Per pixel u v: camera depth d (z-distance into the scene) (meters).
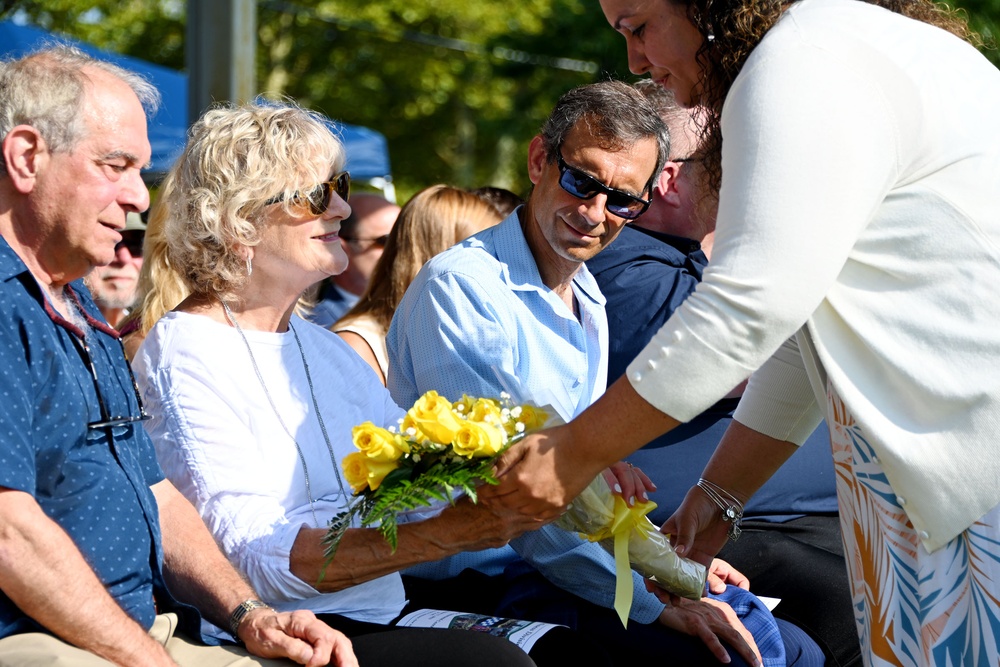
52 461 2.42
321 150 3.07
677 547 3.28
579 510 2.88
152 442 2.92
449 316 3.35
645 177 3.49
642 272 4.05
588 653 3.03
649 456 3.87
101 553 2.48
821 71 2.22
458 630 2.76
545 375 3.49
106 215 2.52
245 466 2.92
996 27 13.05
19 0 25.97
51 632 2.34
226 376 2.97
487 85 30.44
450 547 2.72
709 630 3.26
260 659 2.61
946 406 2.27
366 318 4.64
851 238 2.22
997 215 2.25
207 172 3.01
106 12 28.02
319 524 3.03
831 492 4.16
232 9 7.38
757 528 4.01
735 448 3.33
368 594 3.10
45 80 2.46
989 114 2.31
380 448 2.54
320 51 29.80
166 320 3.04
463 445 2.49
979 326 2.24
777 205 2.21
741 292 2.24
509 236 3.60
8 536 2.24
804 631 3.71
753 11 2.43
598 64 20.11
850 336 2.36
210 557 2.77
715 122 2.74
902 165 2.24
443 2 28.70
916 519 2.36
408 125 32.22
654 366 2.37
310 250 3.05
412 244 4.62
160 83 9.36
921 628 2.40
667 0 2.53
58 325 2.49
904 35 2.33
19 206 2.48
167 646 2.60
